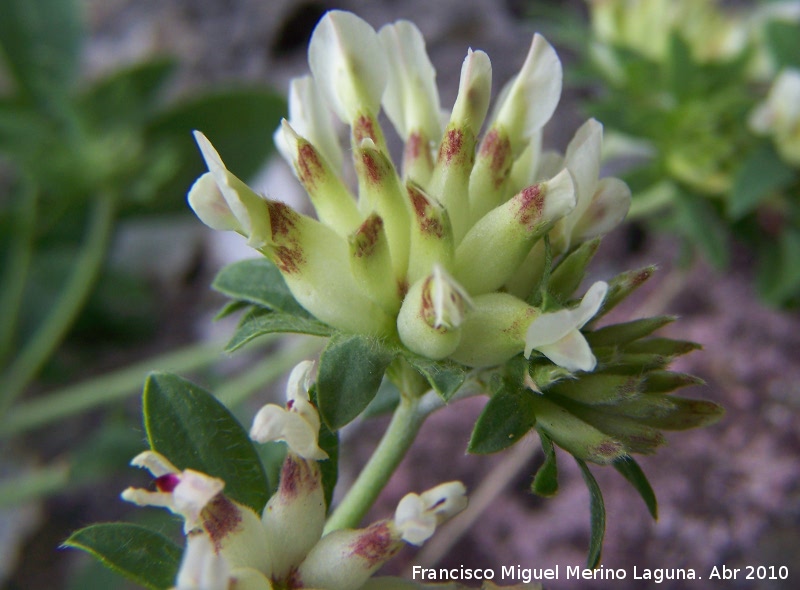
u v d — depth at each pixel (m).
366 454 0.10
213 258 0.12
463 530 0.09
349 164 0.10
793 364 0.09
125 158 0.09
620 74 0.09
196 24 0.12
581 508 0.09
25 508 0.10
